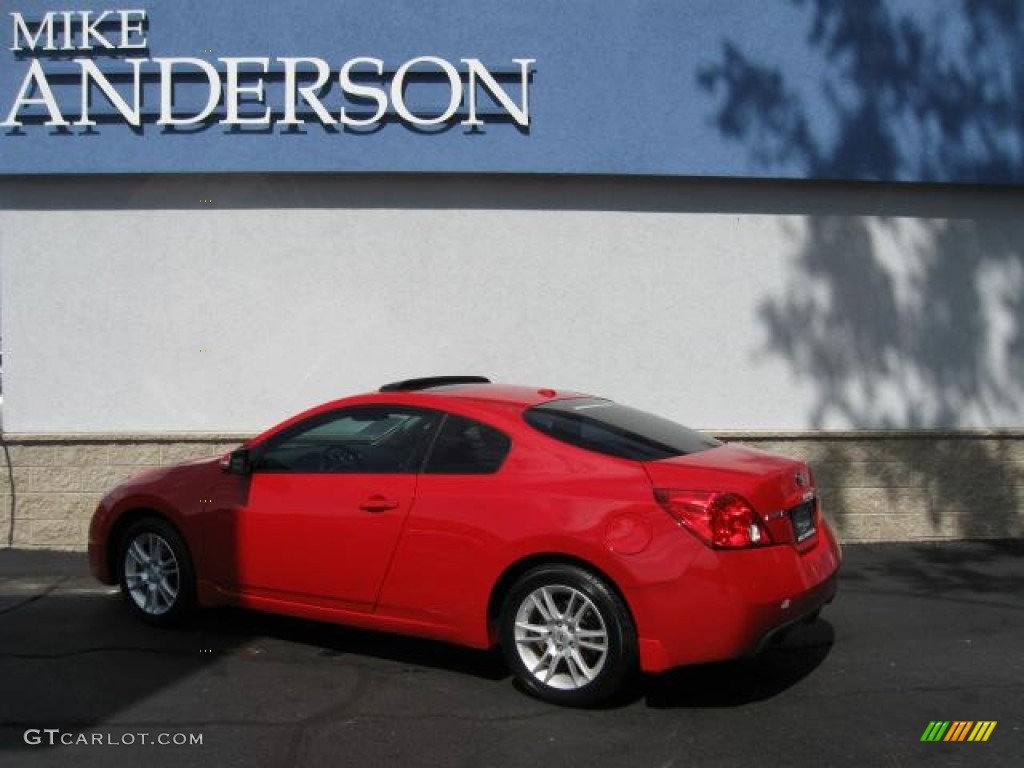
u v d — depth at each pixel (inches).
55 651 235.3
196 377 342.3
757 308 346.3
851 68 340.5
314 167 332.5
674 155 337.1
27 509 339.3
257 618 262.1
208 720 196.2
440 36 333.1
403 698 208.1
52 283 340.5
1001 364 350.0
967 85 342.6
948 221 349.7
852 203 347.3
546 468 206.8
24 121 332.5
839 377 347.9
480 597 206.1
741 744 185.9
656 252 344.2
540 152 334.6
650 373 345.1
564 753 182.1
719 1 337.7
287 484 231.1
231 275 341.4
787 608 194.1
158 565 251.6
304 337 342.0
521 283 342.6
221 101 333.1
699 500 191.9
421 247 341.7
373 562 217.2
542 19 334.0
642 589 191.5
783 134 339.0
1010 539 350.3
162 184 339.3
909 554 331.9
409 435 223.5
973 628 255.0
